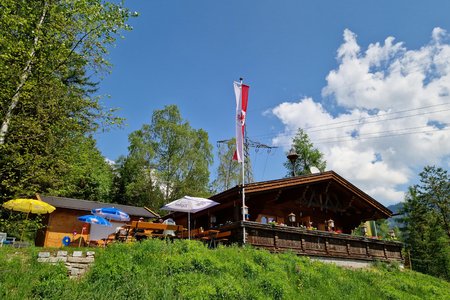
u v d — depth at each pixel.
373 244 18.20
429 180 41.38
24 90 12.04
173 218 23.53
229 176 40.00
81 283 8.16
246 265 10.64
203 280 8.95
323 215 21.52
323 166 38.31
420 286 14.37
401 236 46.41
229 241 14.54
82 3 12.86
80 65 13.95
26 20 11.83
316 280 11.81
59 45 12.83
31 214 21.55
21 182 12.26
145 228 14.04
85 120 13.64
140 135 38.78
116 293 7.77
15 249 9.45
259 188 16.33
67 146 13.58
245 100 16.78
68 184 14.64
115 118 13.95
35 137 12.44
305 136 39.47
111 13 13.47
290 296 9.91
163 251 10.62
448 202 39.38
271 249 14.41
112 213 17.75
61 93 13.30
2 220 12.59
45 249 9.71
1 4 11.72
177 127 38.16
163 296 7.90
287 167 39.19
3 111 11.80
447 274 37.47
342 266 15.88
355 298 11.30
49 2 13.24
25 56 12.12
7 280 7.61
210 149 40.53
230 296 8.45
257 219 18.22
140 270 9.00
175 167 37.03
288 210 19.94
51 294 7.31
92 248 10.51
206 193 37.25
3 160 11.91
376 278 14.09
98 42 13.56
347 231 22.47
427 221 41.03
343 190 20.62
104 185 33.00
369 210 21.53
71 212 21.64
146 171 36.53
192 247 11.39
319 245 16.09
